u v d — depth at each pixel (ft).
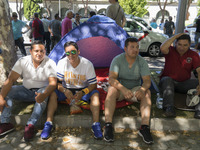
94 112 8.91
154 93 12.30
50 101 9.25
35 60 8.82
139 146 8.07
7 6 12.93
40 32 23.52
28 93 9.62
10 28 13.25
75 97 8.92
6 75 13.10
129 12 57.93
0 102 8.51
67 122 9.34
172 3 90.22
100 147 7.99
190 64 10.32
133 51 8.79
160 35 26.50
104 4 89.66
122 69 9.47
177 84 10.91
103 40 15.72
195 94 9.54
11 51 13.33
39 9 85.46
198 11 86.89
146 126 8.27
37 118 8.59
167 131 9.20
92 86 9.37
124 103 10.28
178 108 10.02
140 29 26.25
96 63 16.94
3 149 7.79
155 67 21.01
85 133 8.96
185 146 8.09
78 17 26.99
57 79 9.73
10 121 9.46
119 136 8.75
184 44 9.78
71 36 11.66
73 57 8.87
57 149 7.84
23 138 8.51
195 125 9.18
